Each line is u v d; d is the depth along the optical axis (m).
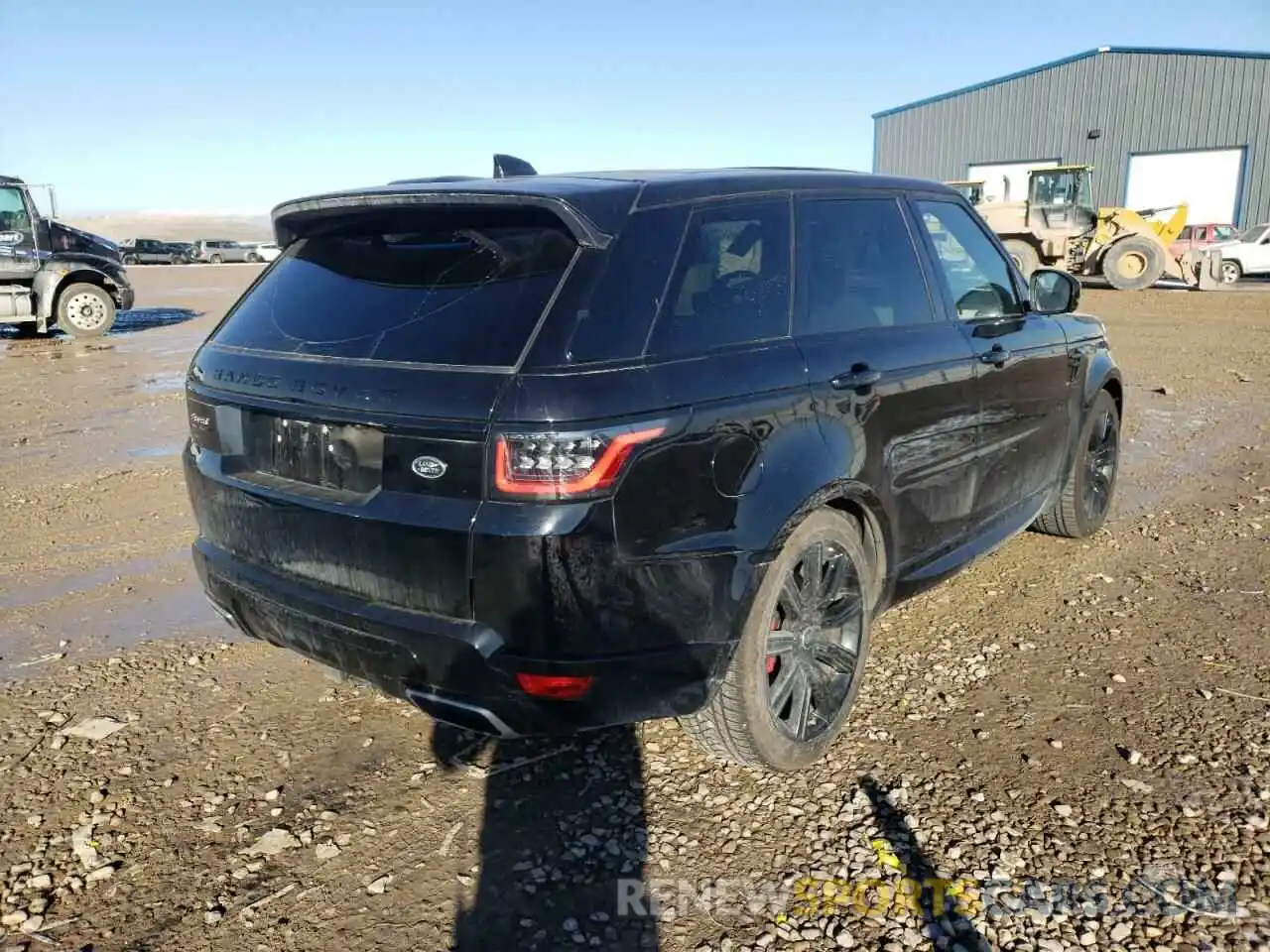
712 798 3.12
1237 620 4.35
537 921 2.59
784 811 3.04
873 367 3.38
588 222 2.75
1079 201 24.47
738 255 3.12
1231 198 36.31
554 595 2.54
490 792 3.17
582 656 2.59
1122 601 4.61
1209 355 12.93
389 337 2.85
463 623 2.61
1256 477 6.77
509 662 2.57
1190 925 2.52
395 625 2.70
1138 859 2.77
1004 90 41.44
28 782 3.25
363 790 3.20
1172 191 37.66
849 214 3.63
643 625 2.66
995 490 4.26
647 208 2.90
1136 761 3.25
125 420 9.46
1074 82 39.28
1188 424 8.59
